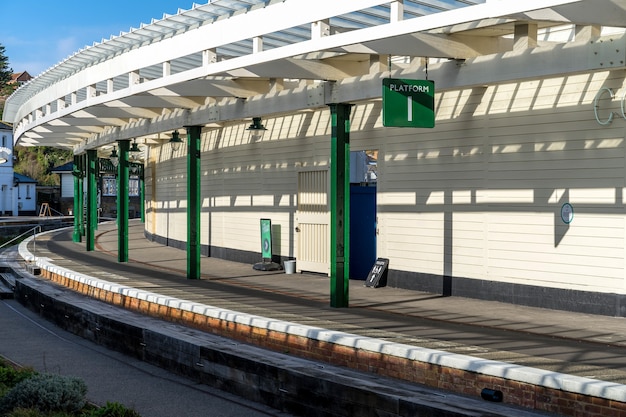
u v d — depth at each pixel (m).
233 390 9.87
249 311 11.90
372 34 9.01
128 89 14.02
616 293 11.30
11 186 61.91
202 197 24.11
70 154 74.88
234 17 11.12
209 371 10.38
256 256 20.62
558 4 7.15
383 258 15.71
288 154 18.95
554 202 12.15
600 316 11.45
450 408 6.94
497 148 13.10
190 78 12.16
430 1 9.91
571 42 9.89
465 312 12.04
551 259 12.21
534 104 12.45
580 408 6.67
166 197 29.36
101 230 39.03
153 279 17.28
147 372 11.39
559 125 12.05
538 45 11.02
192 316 12.40
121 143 22.27
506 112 12.92
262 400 9.31
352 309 12.44
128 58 14.02
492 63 10.82
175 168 28.02
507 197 12.94
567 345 9.14
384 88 11.02
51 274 20.20
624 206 11.16
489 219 13.27
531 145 12.50
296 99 14.00
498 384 7.38
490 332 10.12
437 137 14.32
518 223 12.75
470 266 13.68
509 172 12.89
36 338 14.52
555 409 6.86
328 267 17.62
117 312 14.13
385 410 7.52
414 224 14.89
